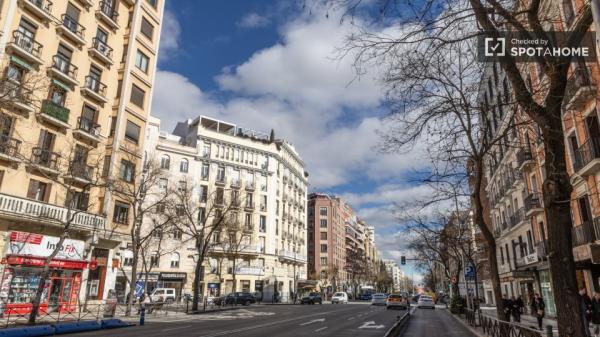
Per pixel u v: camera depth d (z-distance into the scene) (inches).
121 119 1227.9
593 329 628.4
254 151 2632.9
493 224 1692.9
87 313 951.6
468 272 1065.5
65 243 1004.6
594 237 725.9
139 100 1328.7
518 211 1250.0
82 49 1136.2
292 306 1908.2
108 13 1242.6
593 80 637.9
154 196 1935.3
